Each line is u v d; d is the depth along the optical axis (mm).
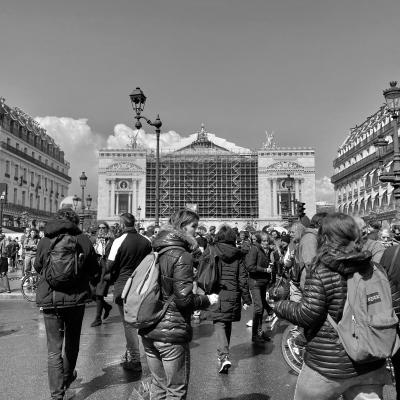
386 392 5957
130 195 90625
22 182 65875
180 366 4148
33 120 79125
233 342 9109
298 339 5426
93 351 8188
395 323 3139
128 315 4145
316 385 3307
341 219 3432
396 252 4457
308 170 89062
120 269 6969
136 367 6914
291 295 7020
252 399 5730
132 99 19719
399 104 13086
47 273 5254
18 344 8695
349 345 3143
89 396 5801
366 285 3203
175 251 4160
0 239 17203
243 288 7277
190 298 4047
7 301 14984
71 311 5434
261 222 87688
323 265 3318
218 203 90188
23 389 6027
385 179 12406
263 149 89938
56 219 5527
